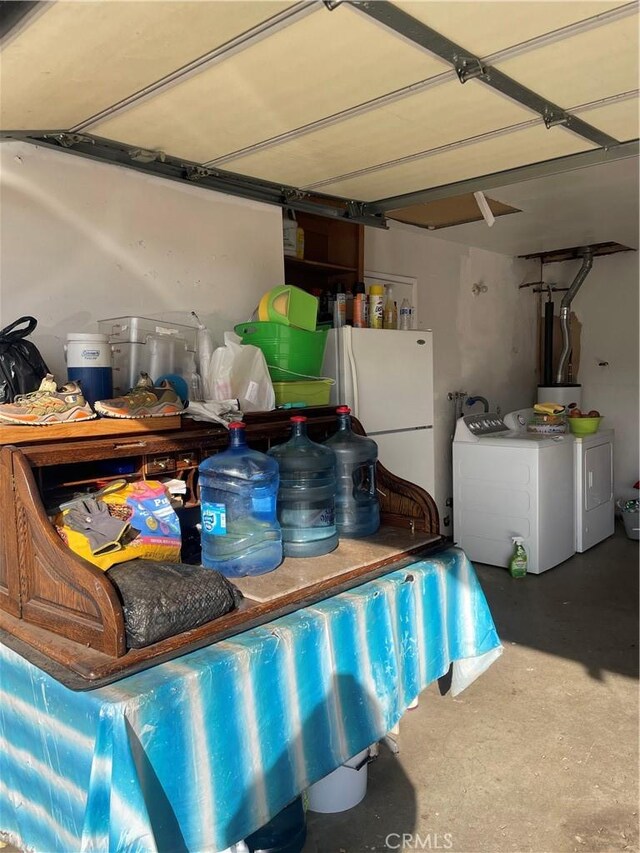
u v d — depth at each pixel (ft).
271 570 6.20
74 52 4.64
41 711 4.46
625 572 14.42
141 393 6.09
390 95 5.69
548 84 5.61
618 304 18.49
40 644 4.68
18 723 4.80
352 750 5.56
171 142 7.00
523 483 14.38
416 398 11.68
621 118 6.48
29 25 4.22
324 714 5.31
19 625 5.05
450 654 6.93
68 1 3.93
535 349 19.83
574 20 4.51
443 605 6.79
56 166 7.19
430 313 15.80
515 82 5.53
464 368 17.02
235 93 5.58
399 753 7.93
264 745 4.79
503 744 8.07
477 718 8.68
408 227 14.52
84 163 7.43
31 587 5.09
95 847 3.83
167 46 4.62
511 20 4.47
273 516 6.29
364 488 7.57
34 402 5.41
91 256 7.54
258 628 5.05
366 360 10.62
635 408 18.47
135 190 7.93
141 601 4.60
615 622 11.68
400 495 7.86
